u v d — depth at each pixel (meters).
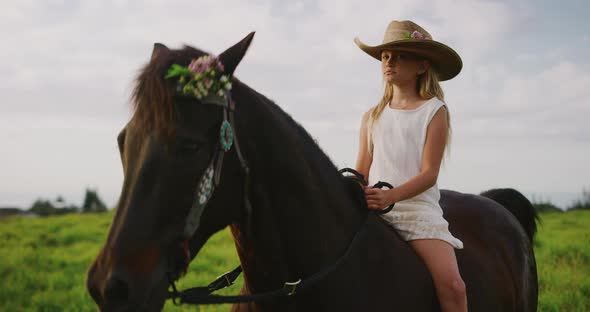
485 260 2.66
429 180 2.17
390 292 2.05
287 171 1.86
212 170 1.60
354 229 2.10
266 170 1.82
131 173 1.53
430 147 2.23
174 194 1.53
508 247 2.95
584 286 5.92
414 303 2.10
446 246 2.24
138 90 1.56
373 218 2.23
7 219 15.63
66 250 9.70
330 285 1.93
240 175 1.72
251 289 1.95
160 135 1.51
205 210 1.63
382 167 2.35
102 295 1.46
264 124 1.82
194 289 1.75
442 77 2.50
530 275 3.11
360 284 2.00
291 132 1.95
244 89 1.82
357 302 1.97
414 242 2.28
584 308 5.21
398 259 2.14
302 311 1.91
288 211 1.86
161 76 1.58
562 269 6.78
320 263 1.93
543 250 8.03
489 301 2.47
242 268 1.98
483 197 3.30
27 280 7.14
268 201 1.83
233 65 1.70
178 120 1.54
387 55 2.33
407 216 2.30
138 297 1.46
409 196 2.15
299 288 1.84
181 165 1.53
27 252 9.19
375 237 2.15
